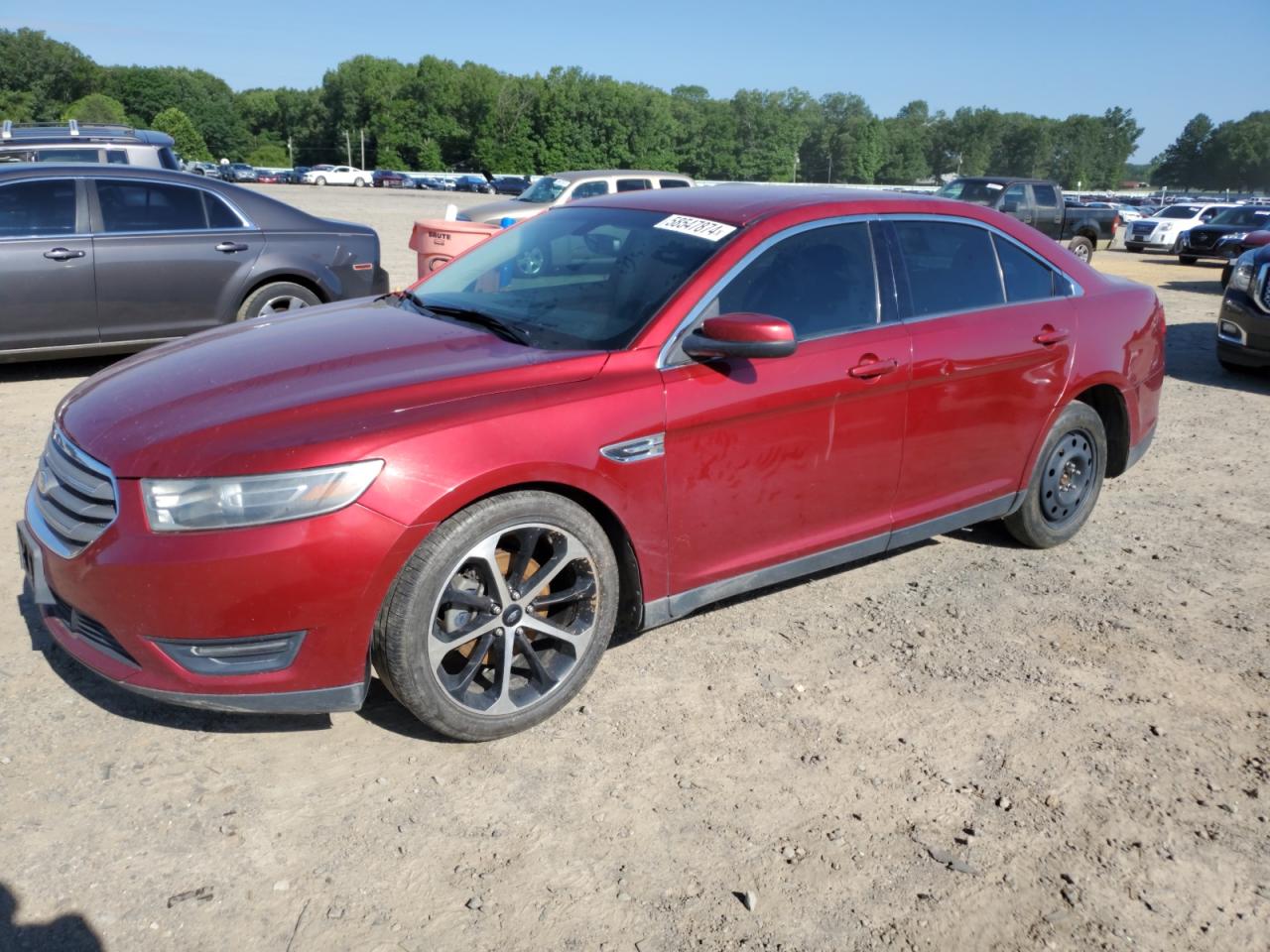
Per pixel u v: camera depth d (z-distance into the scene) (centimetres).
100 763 284
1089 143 17650
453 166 14088
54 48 13975
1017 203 1955
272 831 261
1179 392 855
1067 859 266
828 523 372
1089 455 468
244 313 755
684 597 338
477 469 275
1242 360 888
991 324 406
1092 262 2372
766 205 370
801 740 313
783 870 257
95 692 319
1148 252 2958
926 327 385
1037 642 384
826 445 358
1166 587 440
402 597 273
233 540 256
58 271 674
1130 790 295
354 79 14238
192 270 721
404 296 403
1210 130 18212
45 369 767
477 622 289
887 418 373
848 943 235
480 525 279
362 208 3744
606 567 311
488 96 13475
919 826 276
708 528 335
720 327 310
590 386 303
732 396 327
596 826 269
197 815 265
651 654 362
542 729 312
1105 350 454
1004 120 17500
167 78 14662
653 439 312
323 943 227
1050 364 430
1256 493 580
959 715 331
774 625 389
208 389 296
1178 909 250
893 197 398
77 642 286
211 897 238
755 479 341
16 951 219
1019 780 297
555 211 430
